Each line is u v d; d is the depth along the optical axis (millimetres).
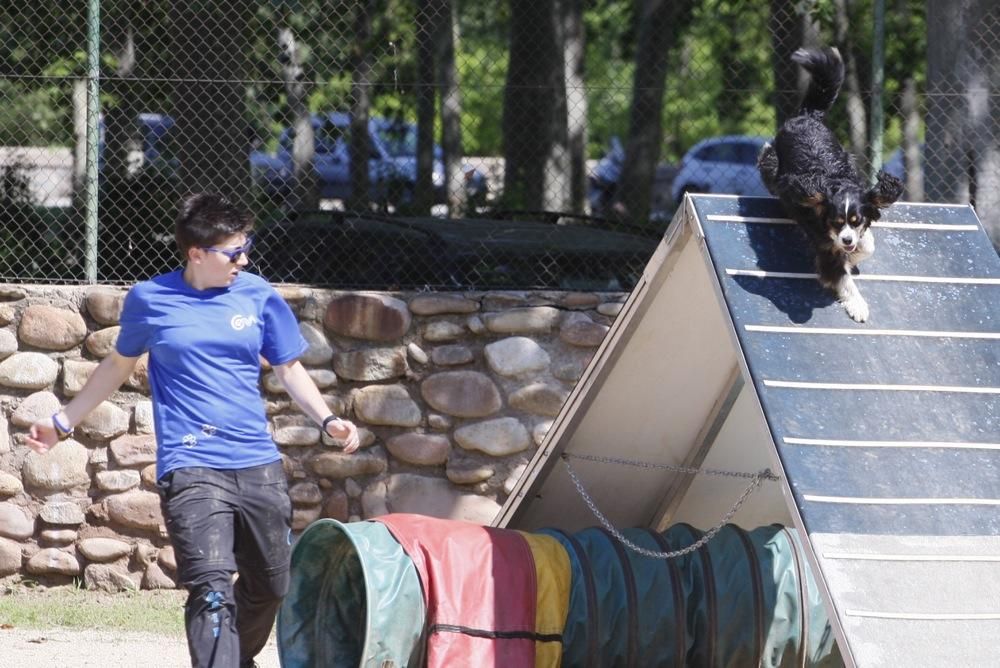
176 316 17344
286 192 42969
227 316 17500
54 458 30438
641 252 34281
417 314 31297
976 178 34688
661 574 22188
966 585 16375
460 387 31141
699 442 23484
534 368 31266
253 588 18094
